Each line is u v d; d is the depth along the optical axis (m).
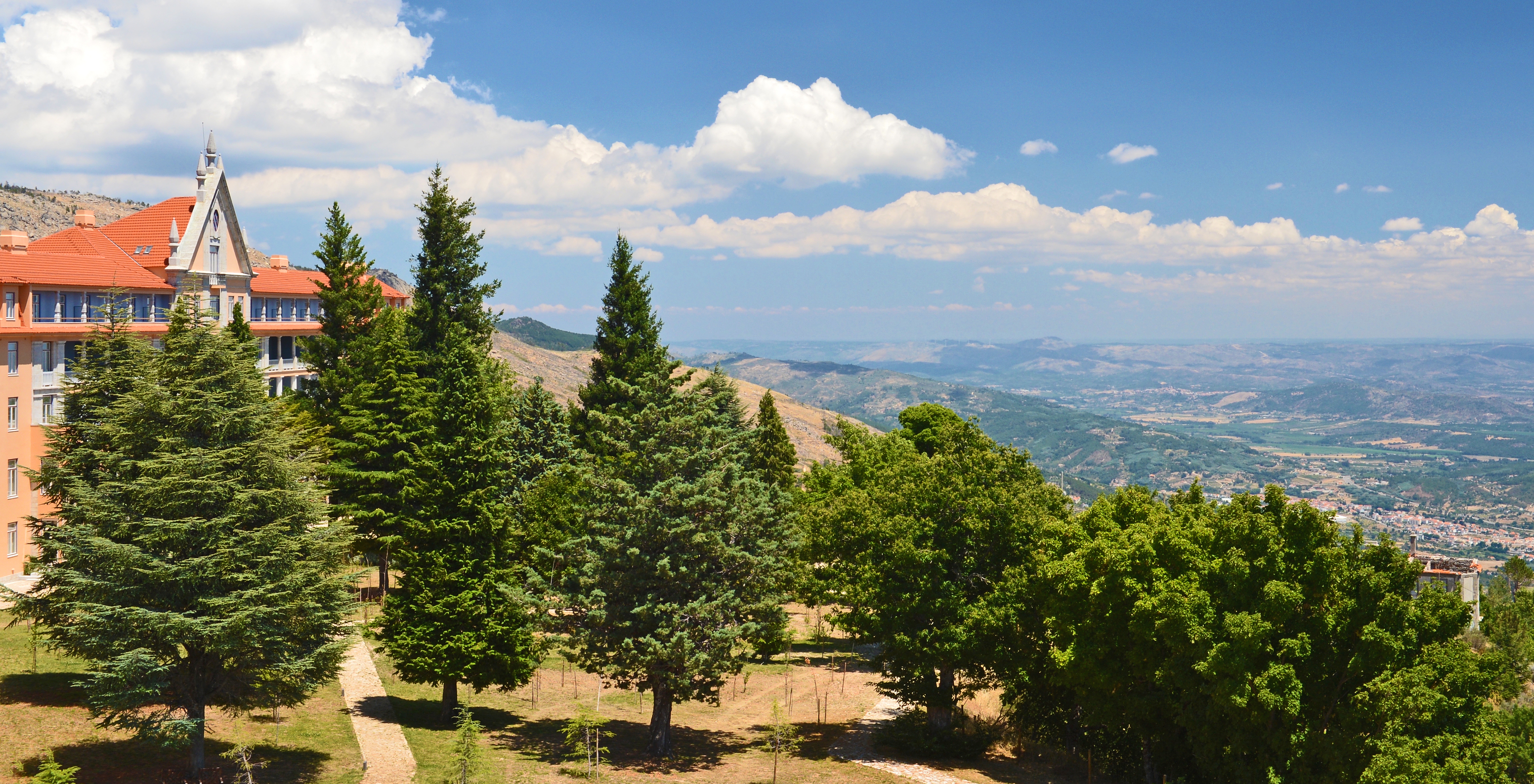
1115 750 44.16
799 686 57.09
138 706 29.69
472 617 40.16
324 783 32.94
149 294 69.56
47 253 62.09
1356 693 30.28
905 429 85.81
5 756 30.72
